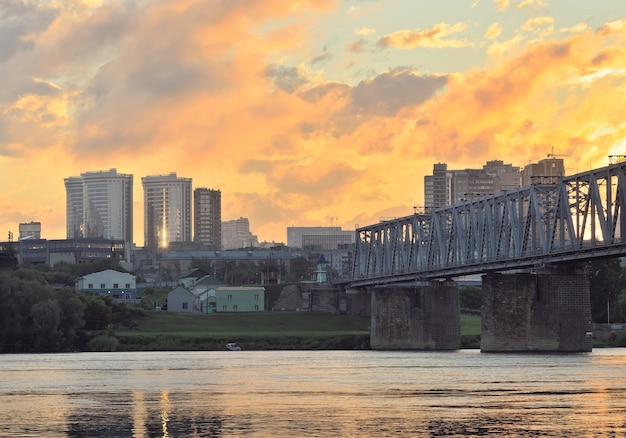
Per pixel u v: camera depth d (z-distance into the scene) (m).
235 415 122.31
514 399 134.75
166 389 151.50
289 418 119.56
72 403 135.25
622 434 107.50
